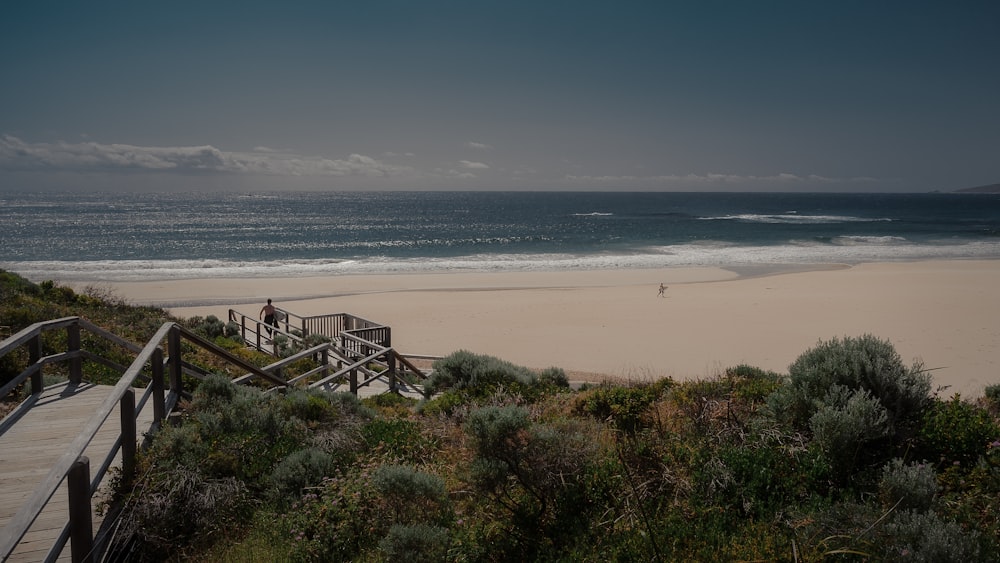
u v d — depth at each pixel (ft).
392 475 15.26
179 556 14.57
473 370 34.50
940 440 15.47
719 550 12.17
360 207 654.94
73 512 12.03
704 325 86.38
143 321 50.55
